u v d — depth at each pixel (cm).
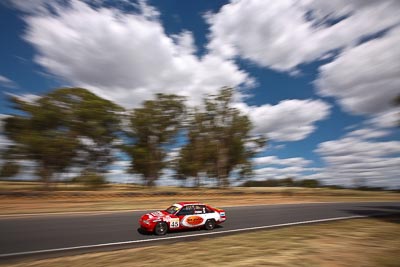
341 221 1530
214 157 4931
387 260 727
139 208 2055
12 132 2873
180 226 1205
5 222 1355
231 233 1209
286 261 718
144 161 4022
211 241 995
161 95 4178
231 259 742
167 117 4172
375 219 1617
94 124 3306
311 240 988
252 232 1213
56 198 2486
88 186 3181
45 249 903
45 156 2917
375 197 4591
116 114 3609
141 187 4378
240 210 2100
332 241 968
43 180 3016
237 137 5034
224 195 3603
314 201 3238
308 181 8956
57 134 3031
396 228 1260
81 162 3347
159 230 1154
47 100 3012
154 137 4191
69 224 1340
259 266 680
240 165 5244
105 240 1039
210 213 1312
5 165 2812
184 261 730
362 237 1042
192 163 4688
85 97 3247
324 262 711
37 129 2959
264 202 2900
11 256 826
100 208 1989
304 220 1594
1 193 2370
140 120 4012
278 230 1238
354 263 702
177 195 3288
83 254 851
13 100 2822
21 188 3103
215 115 4978
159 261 735
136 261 741
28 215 1598
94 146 3494
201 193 3566
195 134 4791
